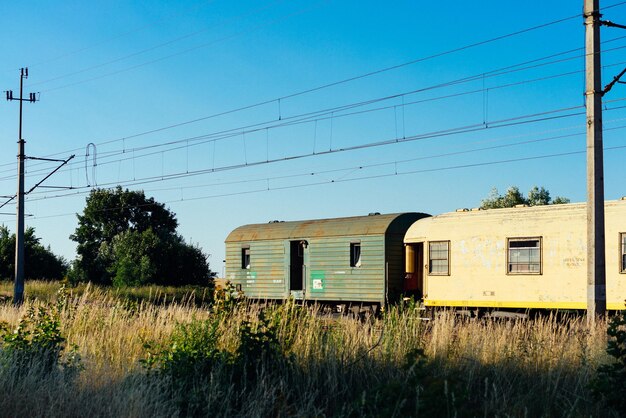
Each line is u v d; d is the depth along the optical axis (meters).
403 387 8.16
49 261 64.38
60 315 15.95
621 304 21.30
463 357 11.54
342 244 30.62
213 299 14.98
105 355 13.07
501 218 24.67
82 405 9.85
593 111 16.75
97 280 63.03
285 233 33.31
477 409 9.38
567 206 23.11
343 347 11.98
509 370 11.20
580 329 13.46
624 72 16.73
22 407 9.83
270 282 33.78
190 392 10.50
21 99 38.69
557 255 22.97
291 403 10.64
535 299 23.33
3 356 11.55
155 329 14.72
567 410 9.73
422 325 13.37
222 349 12.20
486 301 24.62
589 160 16.75
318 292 31.45
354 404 8.58
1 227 62.97
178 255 55.72
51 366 11.60
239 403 10.62
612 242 21.69
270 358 11.50
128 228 69.81
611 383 8.86
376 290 29.02
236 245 35.72
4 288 47.50
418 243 28.11
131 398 9.46
